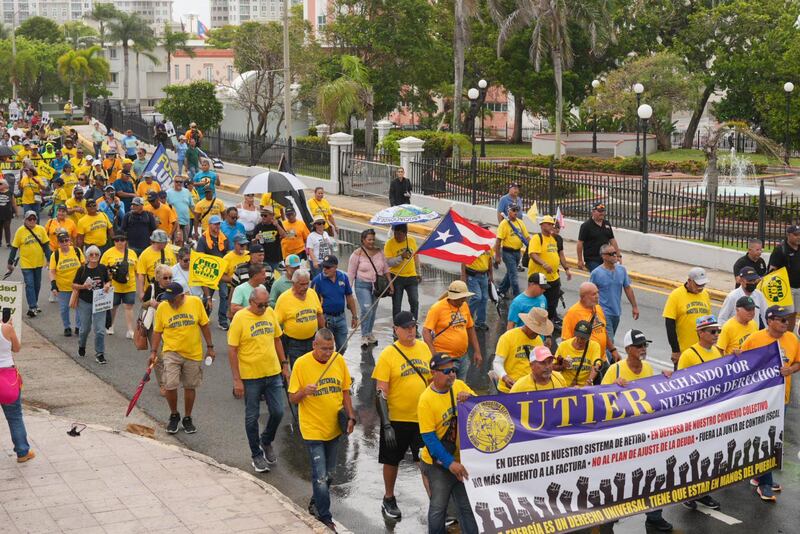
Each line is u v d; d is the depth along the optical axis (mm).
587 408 9227
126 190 25016
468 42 41312
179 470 11078
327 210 20641
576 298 20000
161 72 140125
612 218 26172
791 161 48844
